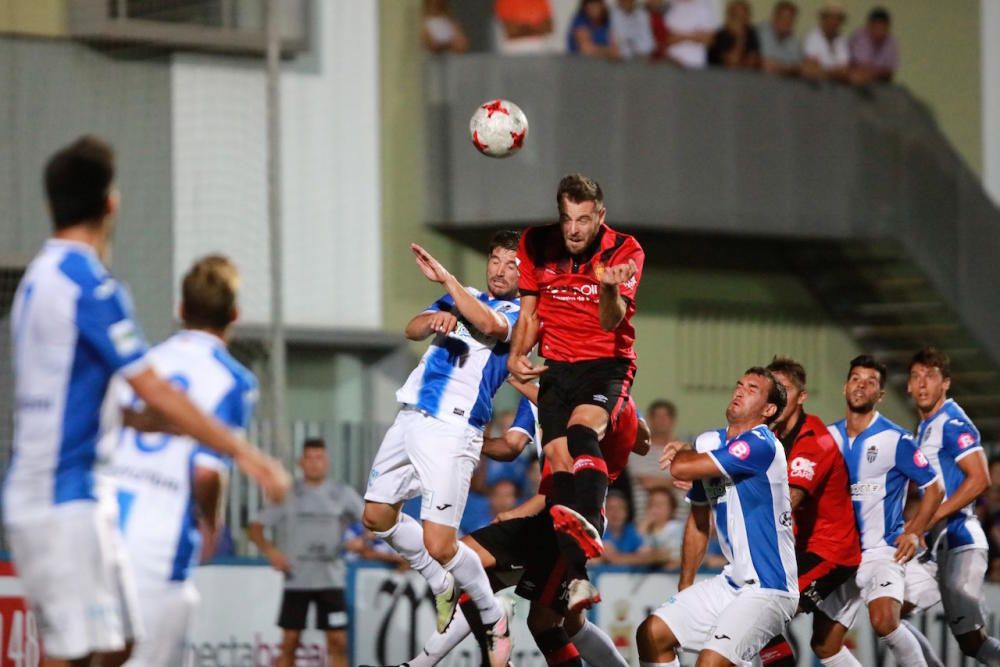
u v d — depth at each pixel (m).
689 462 27.06
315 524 35.31
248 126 47.06
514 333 25.11
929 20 66.31
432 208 54.38
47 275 17.27
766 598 27.05
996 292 63.00
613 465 26.06
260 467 17.12
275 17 41.53
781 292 62.91
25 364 17.33
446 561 26.80
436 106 54.50
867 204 60.25
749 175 57.88
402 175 53.97
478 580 27.08
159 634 19.50
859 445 32.38
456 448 26.92
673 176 56.53
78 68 44.69
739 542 27.31
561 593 28.00
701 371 60.66
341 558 35.47
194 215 46.06
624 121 55.81
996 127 67.06
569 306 25.00
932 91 66.25
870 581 32.19
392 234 53.66
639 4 57.00
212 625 34.19
